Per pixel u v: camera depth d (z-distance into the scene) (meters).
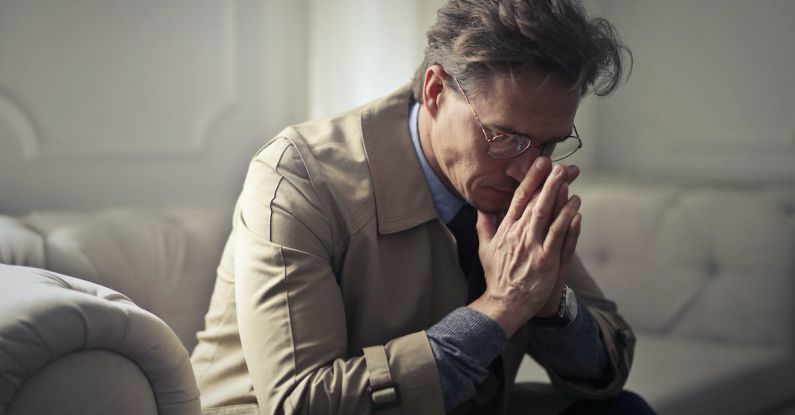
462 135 0.96
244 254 0.98
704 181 2.33
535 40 0.88
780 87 2.35
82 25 1.54
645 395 1.54
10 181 1.47
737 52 2.43
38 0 1.48
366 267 1.01
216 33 1.77
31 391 0.71
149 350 0.79
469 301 1.10
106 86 1.59
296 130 1.07
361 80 2.00
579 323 1.08
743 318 1.94
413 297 1.04
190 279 1.38
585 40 0.90
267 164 1.02
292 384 0.90
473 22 0.93
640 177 2.46
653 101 2.61
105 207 1.61
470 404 1.13
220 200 1.82
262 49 1.87
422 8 2.05
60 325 0.72
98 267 1.27
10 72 1.45
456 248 1.06
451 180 1.02
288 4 1.91
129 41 1.62
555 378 1.16
